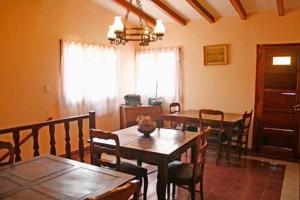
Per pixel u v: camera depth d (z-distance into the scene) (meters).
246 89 5.07
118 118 5.81
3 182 1.75
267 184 3.60
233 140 4.70
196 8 4.53
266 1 4.38
